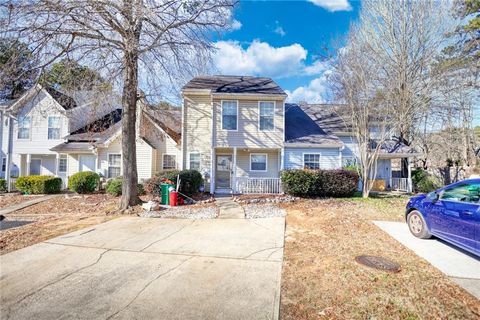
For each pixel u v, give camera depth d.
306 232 6.27
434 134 20.28
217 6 9.42
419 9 14.64
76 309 2.92
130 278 3.73
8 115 16.11
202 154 14.45
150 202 9.36
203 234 6.14
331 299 3.14
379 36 15.63
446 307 2.96
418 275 3.78
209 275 3.83
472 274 3.82
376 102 12.58
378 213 8.40
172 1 8.95
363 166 12.04
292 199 11.17
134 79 9.55
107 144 15.13
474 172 16.28
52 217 8.55
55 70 9.30
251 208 9.55
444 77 14.02
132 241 5.57
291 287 3.45
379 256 4.57
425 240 5.54
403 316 2.80
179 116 18.33
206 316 2.78
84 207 10.41
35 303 3.05
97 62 9.06
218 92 13.48
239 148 13.95
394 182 16.69
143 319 2.73
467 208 4.36
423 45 14.73
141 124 14.68
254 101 13.80
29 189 13.91
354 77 11.75
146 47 9.03
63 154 16.98
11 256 4.64
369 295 3.22
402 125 14.09
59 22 8.03
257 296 3.21
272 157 15.05
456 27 14.77
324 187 11.61
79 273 3.91
